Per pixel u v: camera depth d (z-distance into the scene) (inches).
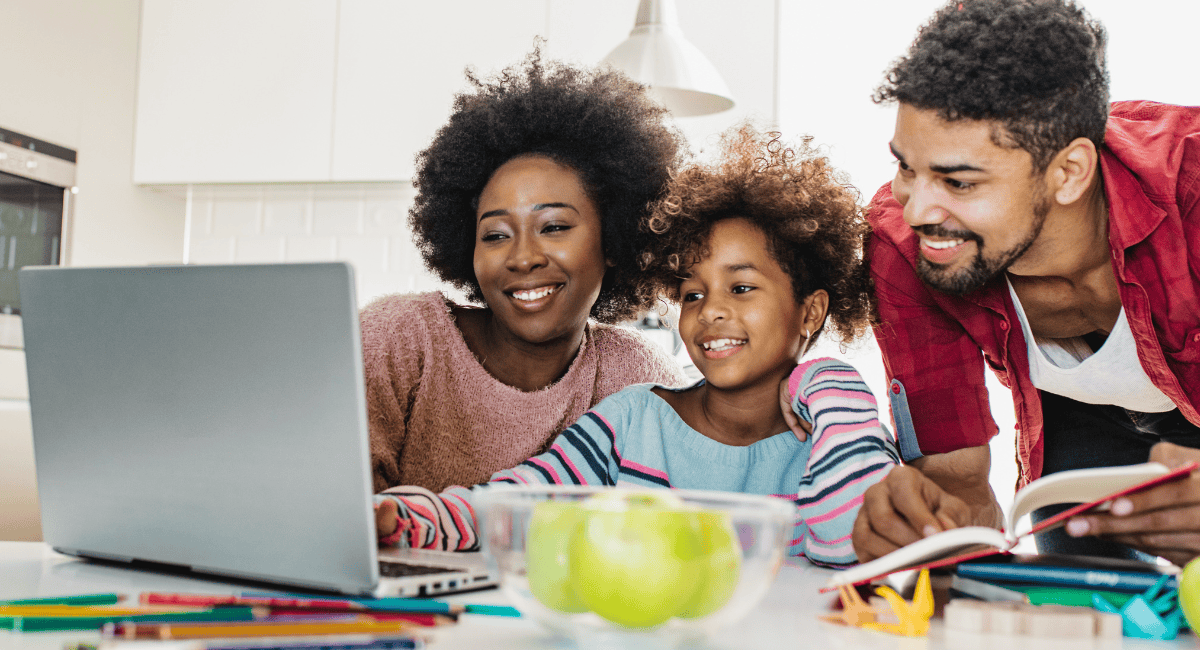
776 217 43.5
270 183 111.1
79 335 25.7
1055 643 19.6
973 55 36.2
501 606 21.6
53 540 28.4
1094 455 55.2
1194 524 23.9
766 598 24.9
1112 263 43.9
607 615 16.5
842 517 36.7
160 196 118.4
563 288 47.4
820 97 107.9
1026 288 46.0
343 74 108.5
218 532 23.9
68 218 102.3
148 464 25.0
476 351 50.5
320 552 22.2
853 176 107.0
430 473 49.4
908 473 32.3
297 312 21.5
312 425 21.8
